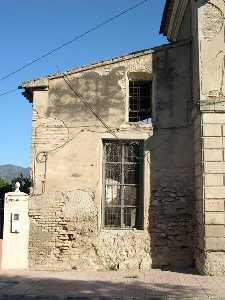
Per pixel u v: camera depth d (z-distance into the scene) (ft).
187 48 42.70
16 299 27.27
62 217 40.34
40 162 41.27
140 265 39.42
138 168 41.83
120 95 42.14
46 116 41.98
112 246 39.81
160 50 42.65
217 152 37.04
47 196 40.68
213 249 35.76
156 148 41.19
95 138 41.50
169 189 40.63
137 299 26.63
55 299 27.14
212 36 38.83
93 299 26.89
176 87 42.04
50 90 42.39
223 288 30.01
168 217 40.22
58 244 39.96
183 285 31.24
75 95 42.22
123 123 41.68
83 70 42.47
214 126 37.37
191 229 40.04
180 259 39.65
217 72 38.24
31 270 38.58
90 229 40.06
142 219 40.57
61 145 41.45
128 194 41.52
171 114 41.63
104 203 41.32
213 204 36.35
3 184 82.74
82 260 39.63
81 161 41.16
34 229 40.24
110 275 36.11
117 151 42.14
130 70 42.45
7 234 39.99
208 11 39.34
